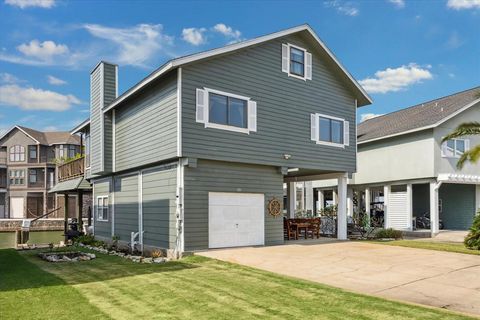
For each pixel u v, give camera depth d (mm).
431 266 10305
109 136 16766
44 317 6141
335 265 10406
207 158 12891
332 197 32750
